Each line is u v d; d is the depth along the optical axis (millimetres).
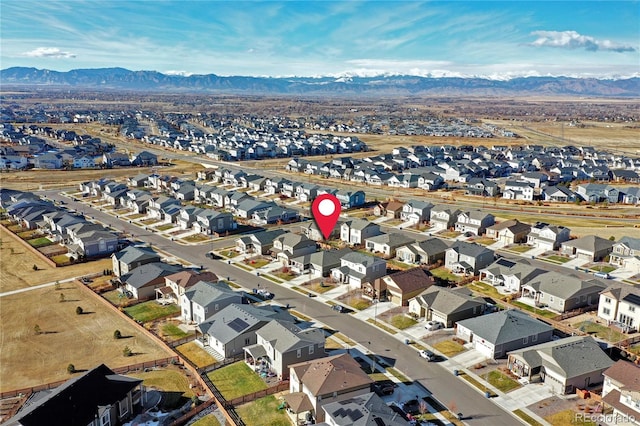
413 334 58281
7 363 52062
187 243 95125
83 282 74812
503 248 90562
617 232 99188
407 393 46406
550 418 42438
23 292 71125
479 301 61781
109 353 54281
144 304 67500
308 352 50469
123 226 107125
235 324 55812
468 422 42125
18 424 37500
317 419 42219
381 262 74125
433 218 106625
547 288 66000
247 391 47188
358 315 63469
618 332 58562
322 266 76750
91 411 39969
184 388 47781
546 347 49438
